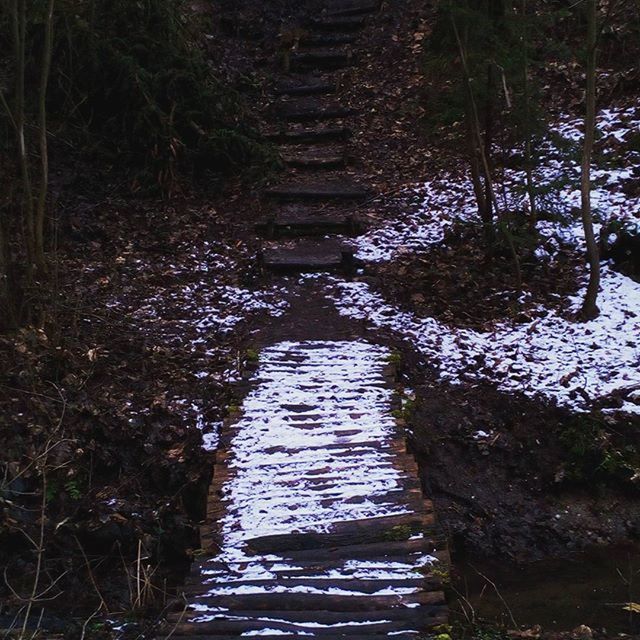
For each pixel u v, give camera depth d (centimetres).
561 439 528
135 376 553
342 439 472
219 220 758
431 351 589
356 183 809
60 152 786
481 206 700
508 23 634
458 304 640
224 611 360
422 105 909
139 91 807
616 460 515
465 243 704
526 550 481
